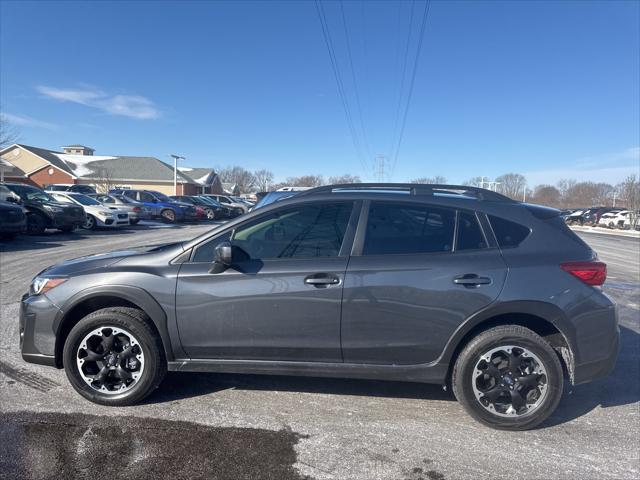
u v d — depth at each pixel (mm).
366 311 3266
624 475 2791
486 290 3203
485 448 3066
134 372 3465
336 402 3670
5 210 12625
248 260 3395
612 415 3586
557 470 2832
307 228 3455
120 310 3443
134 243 14383
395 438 3162
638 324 6184
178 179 49938
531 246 3338
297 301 3295
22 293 6938
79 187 27656
